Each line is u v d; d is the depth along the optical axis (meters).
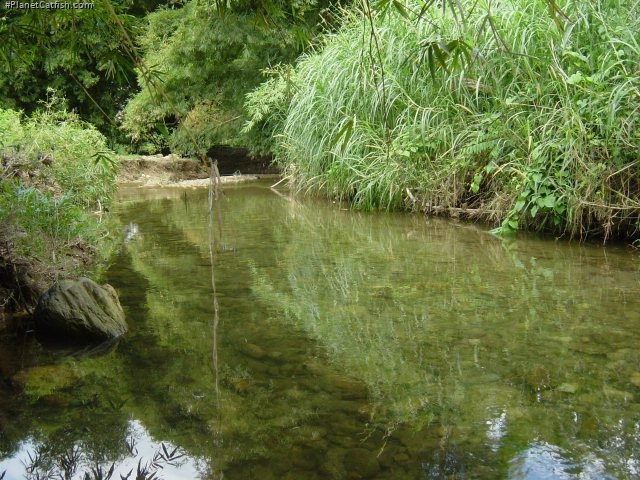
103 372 1.70
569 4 3.98
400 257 3.25
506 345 1.84
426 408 1.42
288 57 9.00
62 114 6.28
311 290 2.58
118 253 3.48
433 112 4.94
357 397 1.49
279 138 7.88
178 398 1.51
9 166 3.38
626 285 2.54
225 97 10.35
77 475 1.15
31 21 1.82
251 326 2.09
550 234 3.86
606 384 1.53
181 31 9.69
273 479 1.14
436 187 4.82
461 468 1.16
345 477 1.14
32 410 1.46
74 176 4.92
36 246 2.65
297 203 5.92
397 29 5.15
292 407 1.44
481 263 3.06
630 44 3.60
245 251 3.50
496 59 4.39
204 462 1.20
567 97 3.68
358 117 5.55
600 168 3.38
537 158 3.74
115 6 1.76
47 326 2.07
